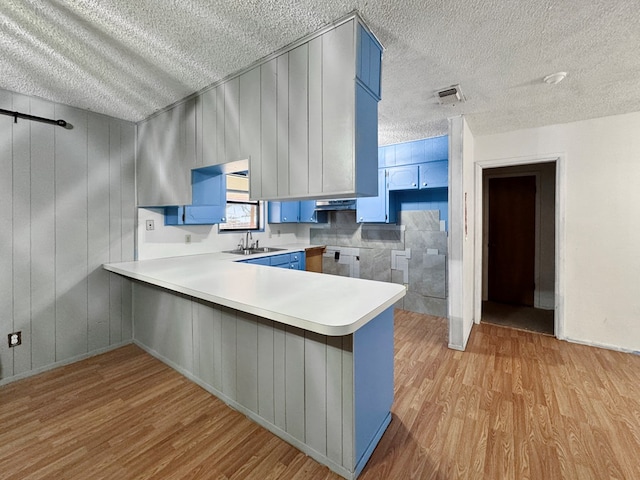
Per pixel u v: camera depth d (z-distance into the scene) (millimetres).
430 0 1361
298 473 1526
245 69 1983
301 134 1726
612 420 1861
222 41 1690
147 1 1364
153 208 3242
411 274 4168
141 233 3141
